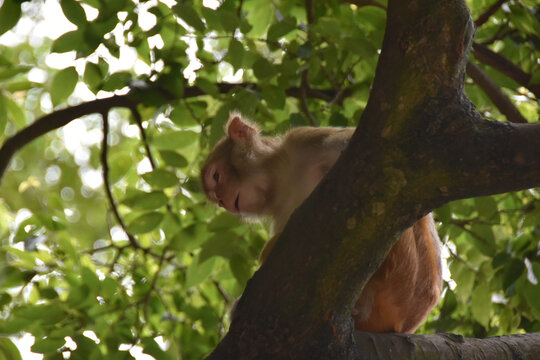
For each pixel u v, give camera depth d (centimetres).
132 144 1119
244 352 486
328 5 927
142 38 859
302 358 484
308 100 1011
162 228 872
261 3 948
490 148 430
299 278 470
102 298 822
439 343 541
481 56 926
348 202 453
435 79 437
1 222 980
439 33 435
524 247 851
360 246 460
